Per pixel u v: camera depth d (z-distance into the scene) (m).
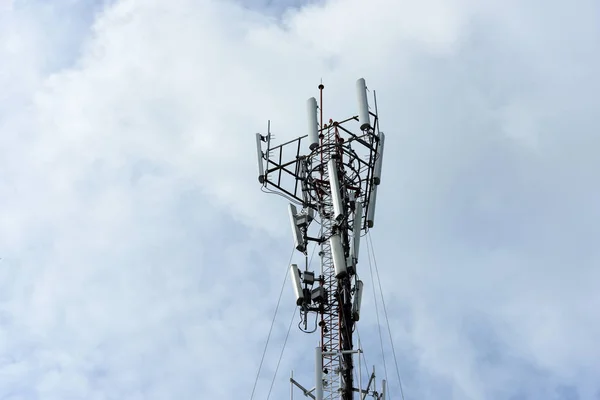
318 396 27.45
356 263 30.58
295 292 30.20
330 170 30.64
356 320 29.47
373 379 27.92
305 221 32.00
